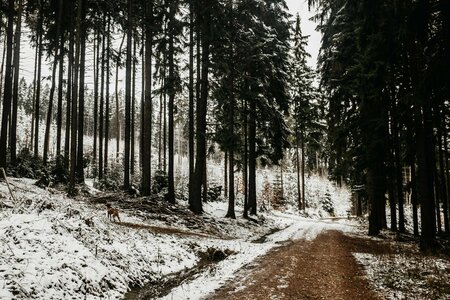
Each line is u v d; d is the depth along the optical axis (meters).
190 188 25.06
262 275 10.68
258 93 27.27
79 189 22.91
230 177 27.55
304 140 48.09
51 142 85.31
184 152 105.25
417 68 12.51
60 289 7.36
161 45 23.61
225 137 25.89
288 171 90.44
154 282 10.20
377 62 13.48
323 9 23.22
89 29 27.61
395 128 19.94
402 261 12.87
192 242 15.33
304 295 8.68
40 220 9.77
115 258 10.02
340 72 23.28
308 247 17.16
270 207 60.31
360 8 12.57
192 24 23.83
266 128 30.50
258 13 28.12
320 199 83.75
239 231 23.73
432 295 8.48
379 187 22.23
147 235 13.98
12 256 7.48
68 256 8.60
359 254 15.12
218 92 25.95
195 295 8.52
